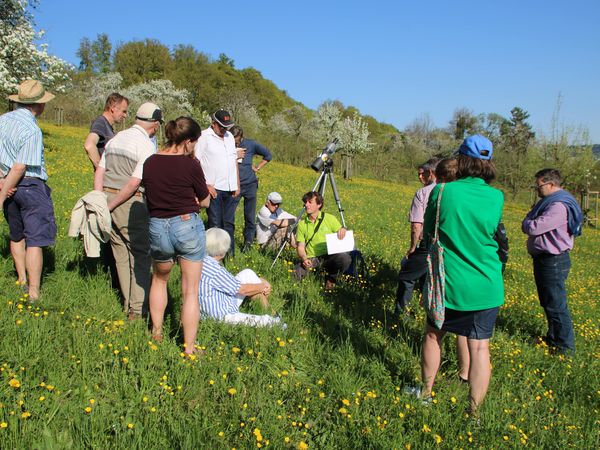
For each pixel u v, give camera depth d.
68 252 6.26
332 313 5.69
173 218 3.95
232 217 7.34
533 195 48.66
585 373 5.14
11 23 23.88
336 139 7.43
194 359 3.97
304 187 23.59
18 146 4.68
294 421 3.54
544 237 5.88
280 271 6.93
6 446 2.84
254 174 8.41
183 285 4.12
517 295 8.27
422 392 4.05
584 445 3.85
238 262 7.13
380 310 6.21
